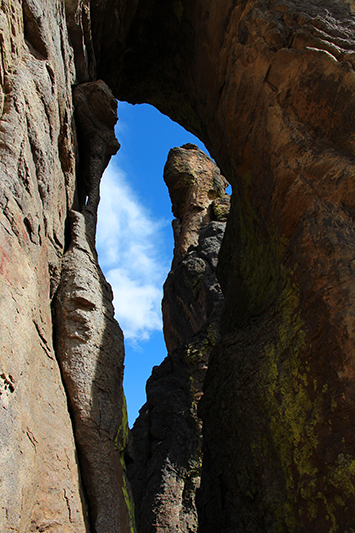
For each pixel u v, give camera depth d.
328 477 5.66
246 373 8.05
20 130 5.88
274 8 9.70
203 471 10.12
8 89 6.09
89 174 10.49
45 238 6.89
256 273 10.22
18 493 4.01
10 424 4.21
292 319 7.23
